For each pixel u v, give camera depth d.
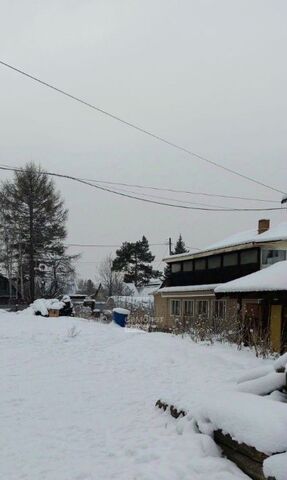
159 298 34.22
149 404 6.46
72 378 8.22
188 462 4.07
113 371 8.90
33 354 10.65
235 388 5.16
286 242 23.66
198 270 30.69
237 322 13.13
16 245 46.75
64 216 48.66
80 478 4.01
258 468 3.67
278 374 4.94
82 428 5.42
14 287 51.94
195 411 4.90
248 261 25.14
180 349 10.90
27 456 4.55
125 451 4.61
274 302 13.96
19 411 6.11
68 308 25.58
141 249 71.50
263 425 3.82
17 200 46.47
